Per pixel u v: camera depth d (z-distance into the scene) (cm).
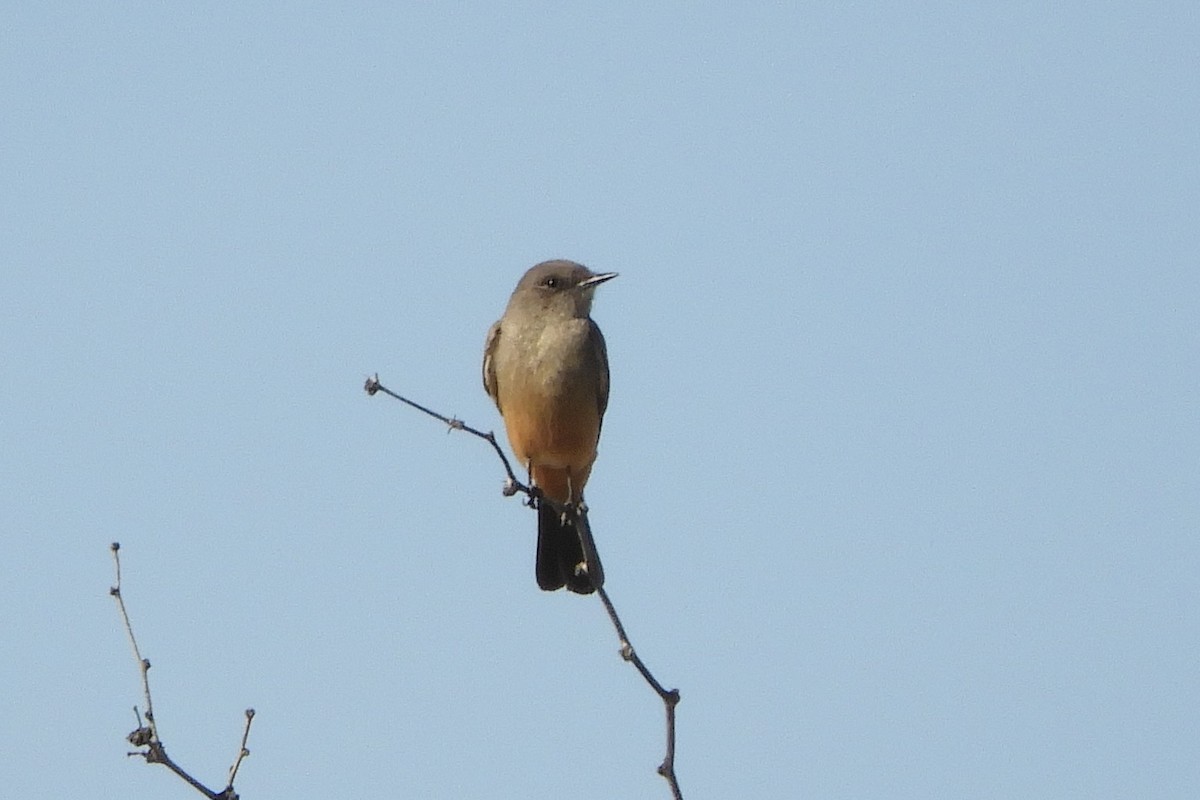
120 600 788
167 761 768
